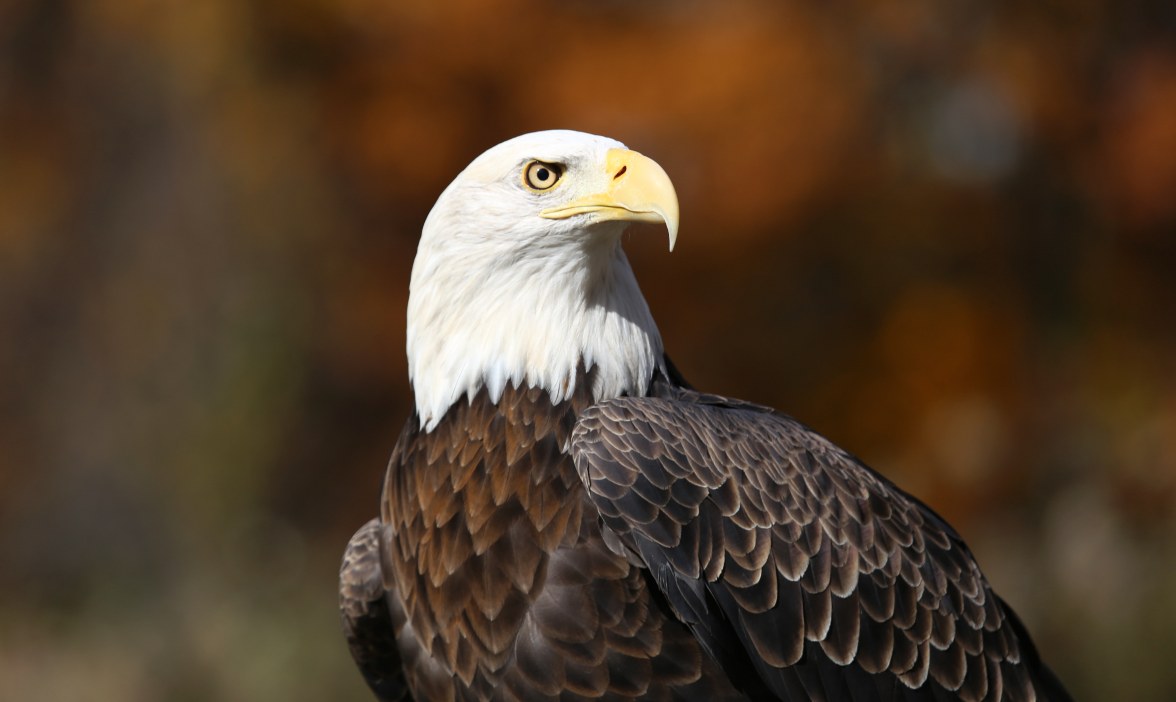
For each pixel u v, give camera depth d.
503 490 5.88
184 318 17.70
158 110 18.59
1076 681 12.26
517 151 6.05
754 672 5.95
